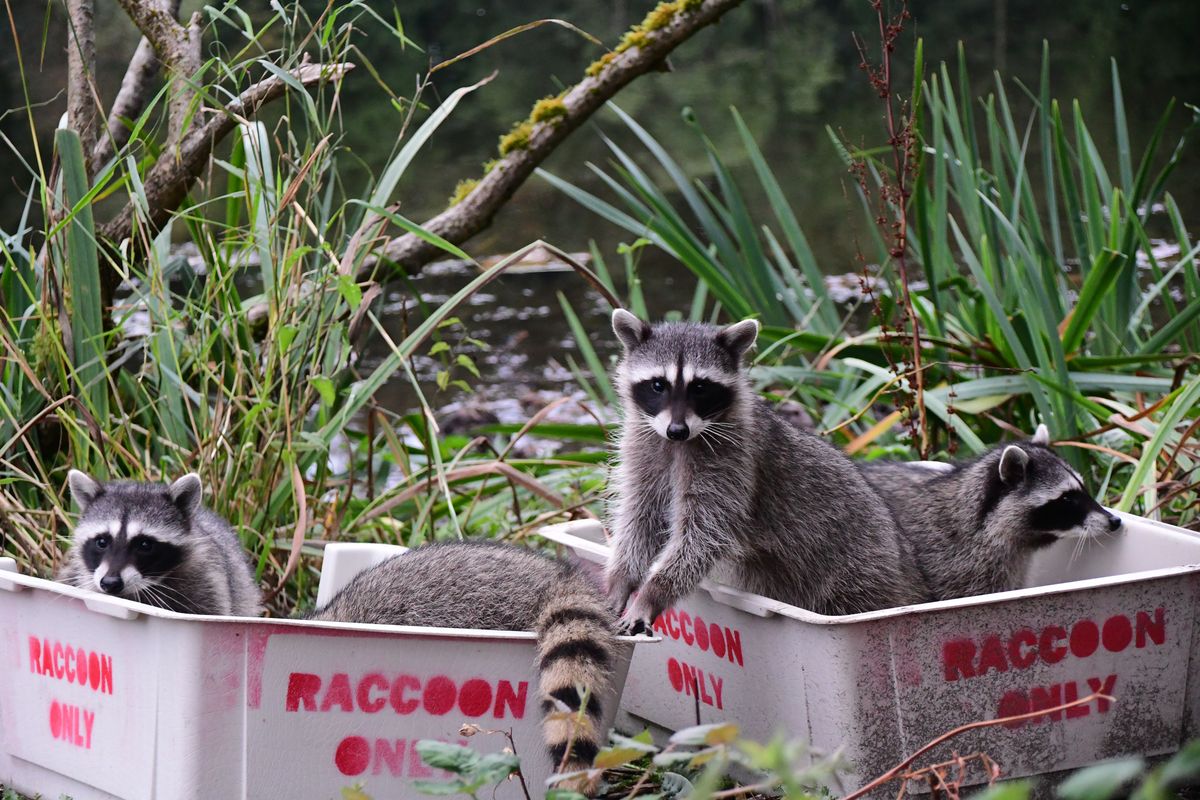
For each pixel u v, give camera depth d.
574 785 3.38
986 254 7.18
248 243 5.41
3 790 4.14
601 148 14.49
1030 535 5.27
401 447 6.39
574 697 3.58
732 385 4.80
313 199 5.86
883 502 5.18
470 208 7.37
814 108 15.36
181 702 3.51
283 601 5.59
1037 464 5.26
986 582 5.34
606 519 5.38
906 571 5.07
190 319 5.82
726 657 4.11
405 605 4.22
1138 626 3.94
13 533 5.48
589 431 7.21
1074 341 6.70
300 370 5.68
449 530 6.36
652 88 16.56
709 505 4.64
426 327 5.63
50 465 6.10
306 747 3.59
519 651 3.71
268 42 10.09
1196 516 5.76
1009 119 7.59
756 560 4.96
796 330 7.34
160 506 5.00
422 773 3.67
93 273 5.57
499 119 14.55
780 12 19.70
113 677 3.73
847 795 3.63
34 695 4.02
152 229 5.89
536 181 13.79
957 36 17.28
